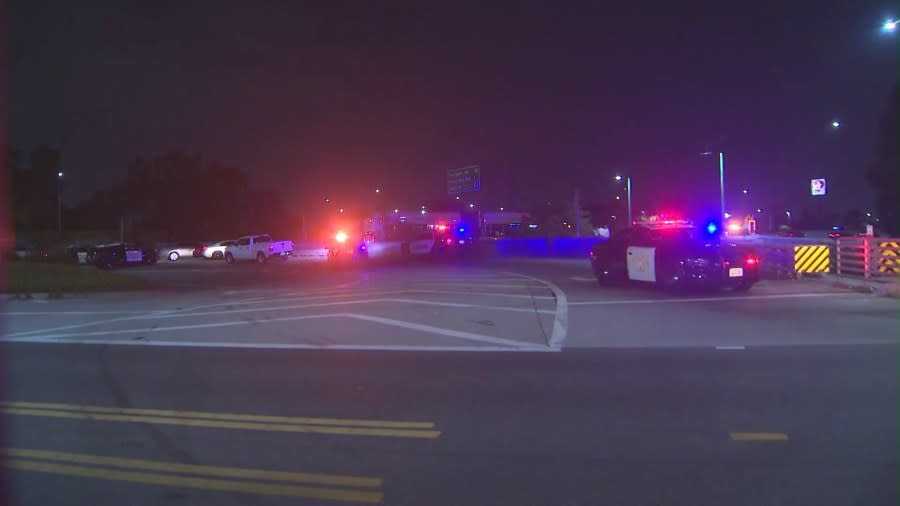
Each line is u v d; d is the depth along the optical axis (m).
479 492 5.50
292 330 14.60
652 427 7.14
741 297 18.38
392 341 13.08
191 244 57.88
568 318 15.34
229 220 82.19
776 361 10.40
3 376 10.16
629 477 5.77
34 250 50.78
